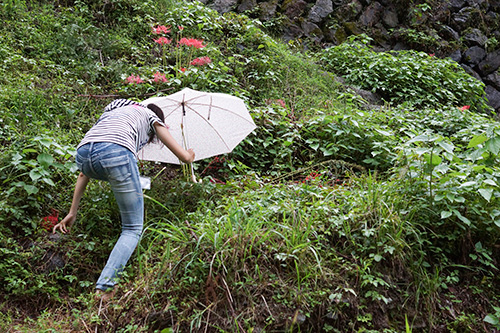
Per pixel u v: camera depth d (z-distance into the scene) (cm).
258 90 639
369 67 786
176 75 571
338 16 955
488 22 1051
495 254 318
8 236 313
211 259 266
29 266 296
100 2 701
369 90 786
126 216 287
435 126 590
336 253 291
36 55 561
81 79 550
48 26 616
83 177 299
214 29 747
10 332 250
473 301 293
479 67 1006
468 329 274
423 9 988
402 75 790
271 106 566
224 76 580
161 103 387
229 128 404
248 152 486
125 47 632
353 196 335
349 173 422
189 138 401
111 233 336
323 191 349
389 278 282
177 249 281
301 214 308
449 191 313
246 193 360
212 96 389
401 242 292
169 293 261
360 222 306
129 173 282
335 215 315
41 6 676
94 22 683
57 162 359
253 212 310
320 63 827
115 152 278
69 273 307
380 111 598
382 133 464
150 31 692
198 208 348
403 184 336
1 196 327
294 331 247
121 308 257
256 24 865
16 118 424
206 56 613
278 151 489
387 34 988
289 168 475
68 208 347
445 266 305
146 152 392
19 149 361
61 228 301
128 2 727
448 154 347
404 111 628
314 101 650
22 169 350
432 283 287
